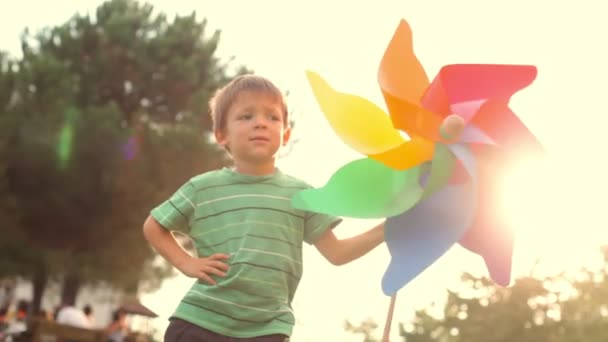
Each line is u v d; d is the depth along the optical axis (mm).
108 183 24094
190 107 25719
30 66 24297
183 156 24344
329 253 3910
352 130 3795
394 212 3627
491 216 3773
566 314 26047
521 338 26094
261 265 3729
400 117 3660
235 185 3852
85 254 25422
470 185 3699
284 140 4031
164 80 26344
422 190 3707
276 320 3744
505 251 3752
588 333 25734
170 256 3863
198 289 3805
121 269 26516
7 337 10438
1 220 23969
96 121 23953
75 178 24094
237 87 3906
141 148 24312
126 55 26266
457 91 3803
